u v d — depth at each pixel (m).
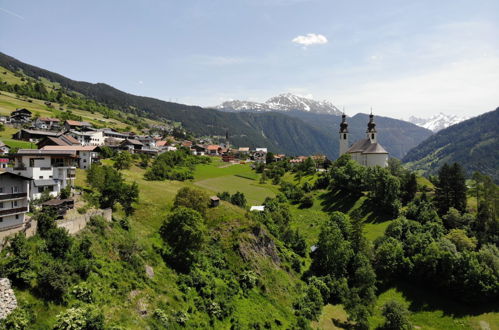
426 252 99.56
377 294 97.06
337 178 161.50
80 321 42.94
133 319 51.44
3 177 57.06
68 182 87.31
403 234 114.62
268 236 100.50
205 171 190.75
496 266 93.88
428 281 97.44
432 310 90.31
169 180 139.75
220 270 80.69
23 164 77.62
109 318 48.66
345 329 80.94
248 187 165.75
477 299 89.31
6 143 134.12
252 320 68.94
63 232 54.09
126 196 84.56
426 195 144.88
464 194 130.75
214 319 63.59
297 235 114.94
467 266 93.00
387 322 82.12
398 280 100.44
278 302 80.94
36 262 48.31
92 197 81.44
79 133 176.38
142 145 198.25
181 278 69.00
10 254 47.12
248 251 89.81
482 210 122.44
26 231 51.81
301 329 73.19
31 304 43.12
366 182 150.50
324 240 104.81
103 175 93.00
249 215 105.31
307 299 86.69
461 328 84.25
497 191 126.50
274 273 89.88
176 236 76.19
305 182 177.25
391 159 179.50
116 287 55.09
